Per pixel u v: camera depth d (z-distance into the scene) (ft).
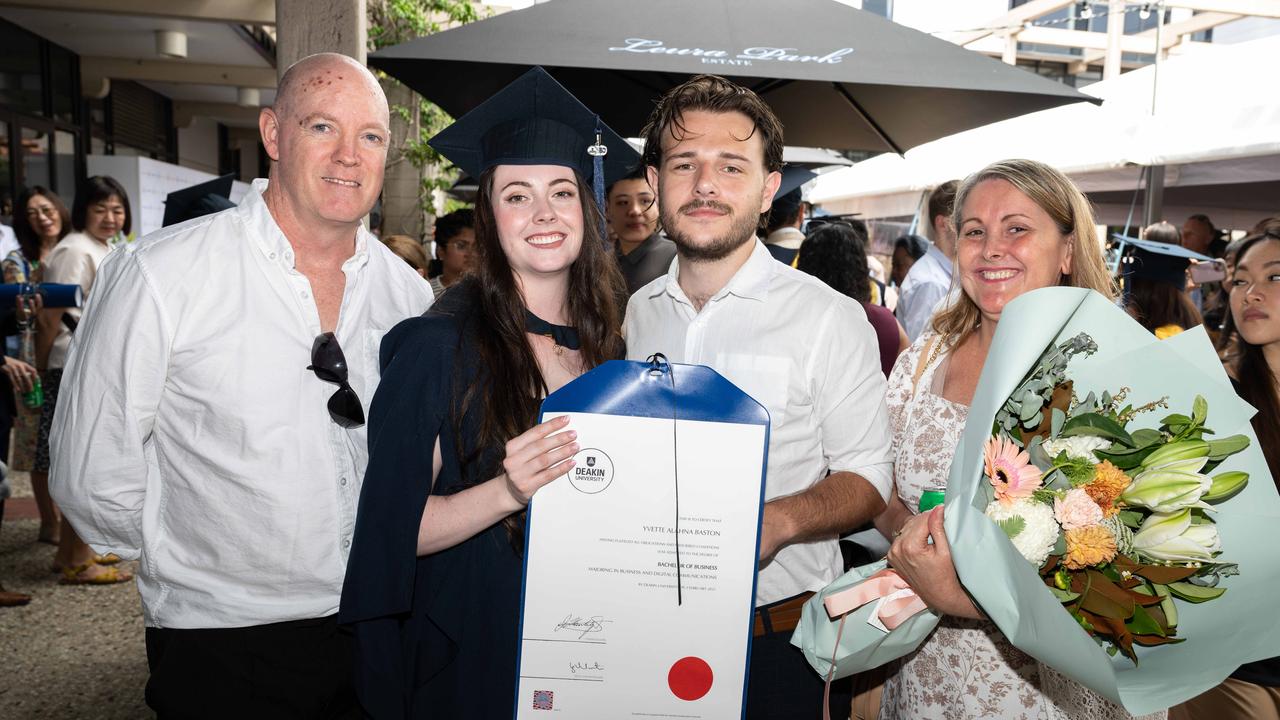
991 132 21.45
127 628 12.68
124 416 5.63
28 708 10.32
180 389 5.75
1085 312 4.58
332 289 6.20
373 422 4.80
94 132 37.91
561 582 4.50
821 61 10.46
